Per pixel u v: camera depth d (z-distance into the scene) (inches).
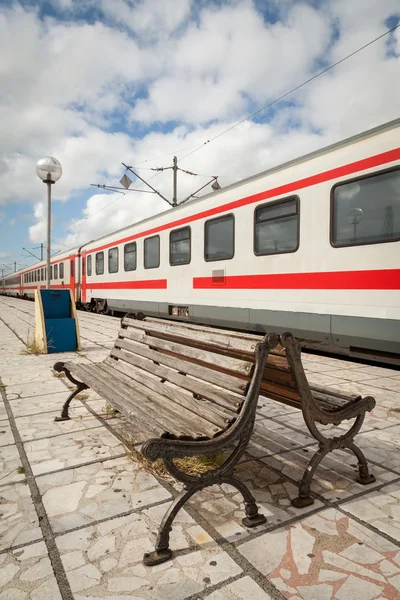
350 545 71.8
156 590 61.1
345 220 225.3
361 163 217.3
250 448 115.4
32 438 122.3
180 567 66.2
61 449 114.0
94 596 60.0
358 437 124.0
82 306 773.9
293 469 102.5
